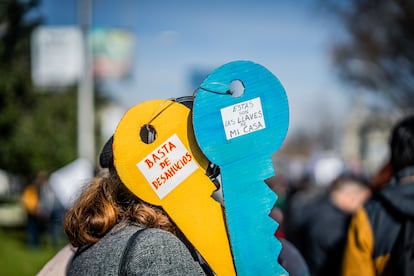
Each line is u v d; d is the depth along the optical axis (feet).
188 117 6.08
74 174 47.11
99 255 5.67
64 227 6.12
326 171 36.78
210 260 5.90
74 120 75.82
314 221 14.44
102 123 109.91
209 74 6.05
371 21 73.72
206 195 6.00
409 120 9.75
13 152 50.26
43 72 45.98
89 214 5.96
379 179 10.67
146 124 6.00
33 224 46.19
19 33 40.68
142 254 5.47
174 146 6.00
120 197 6.09
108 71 80.79
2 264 31.35
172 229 6.01
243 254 5.88
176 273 5.46
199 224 5.93
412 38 72.08
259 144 6.04
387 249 9.11
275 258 5.93
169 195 5.93
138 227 5.86
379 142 134.92
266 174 6.01
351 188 14.56
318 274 14.11
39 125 54.80
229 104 6.02
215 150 5.94
